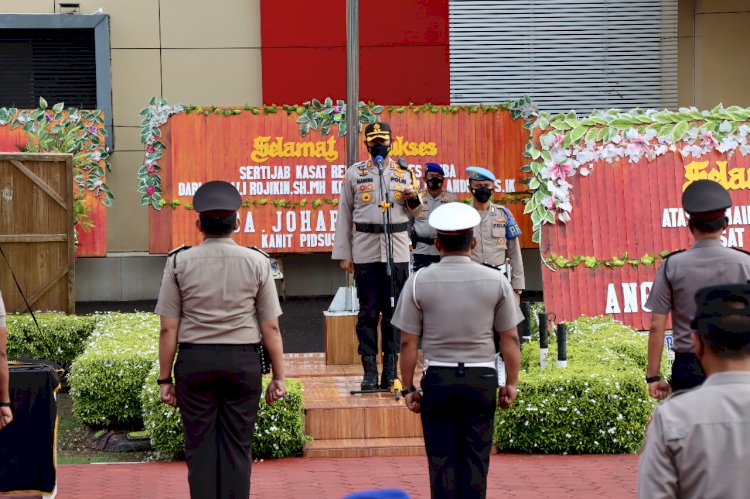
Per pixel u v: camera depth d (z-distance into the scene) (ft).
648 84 55.77
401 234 28.43
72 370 30.94
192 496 17.98
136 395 30.25
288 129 51.93
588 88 55.42
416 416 27.45
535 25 55.01
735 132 36.83
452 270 17.54
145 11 54.90
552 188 36.22
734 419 9.70
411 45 54.70
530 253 55.52
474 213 17.63
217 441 18.11
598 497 22.12
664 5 55.42
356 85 32.37
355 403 27.76
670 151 36.70
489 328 17.46
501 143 52.19
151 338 33.58
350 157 32.50
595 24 55.31
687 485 9.73
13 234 37.40
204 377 17.88
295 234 52.06
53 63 54.90
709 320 10.09
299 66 54.80
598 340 32.30
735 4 56.13
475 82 55.06
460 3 54.75
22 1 54.08
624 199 36.52
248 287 18.15
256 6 55.16
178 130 51.52
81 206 51.96
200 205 18.16
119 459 27.86
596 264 36.37
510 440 26.91
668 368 29.99
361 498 8.32
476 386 17.21
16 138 51.70
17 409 21.66
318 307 52.80
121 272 55.06
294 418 26.20
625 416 26.76
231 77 55.31
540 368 28.19
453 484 17.42
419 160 52.01
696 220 18.20
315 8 54.65
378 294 28.76
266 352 18.62
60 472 25.22
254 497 22.30
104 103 54.44
